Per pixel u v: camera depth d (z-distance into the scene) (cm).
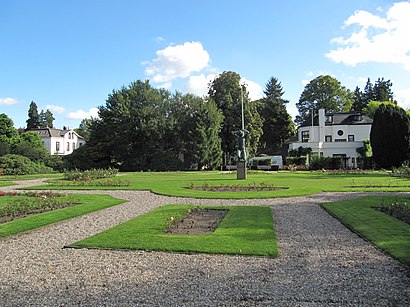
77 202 1436
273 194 1588
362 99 9019
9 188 2181
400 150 3956
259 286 499
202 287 499
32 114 10738
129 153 5434
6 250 732
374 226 862
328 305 433
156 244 729
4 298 474
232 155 5906
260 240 750
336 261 614
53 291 496
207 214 1112
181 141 5475
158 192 1781
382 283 503
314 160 4447
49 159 5088
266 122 7188
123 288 502
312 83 7600
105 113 5466
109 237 798
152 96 5553
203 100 5597
